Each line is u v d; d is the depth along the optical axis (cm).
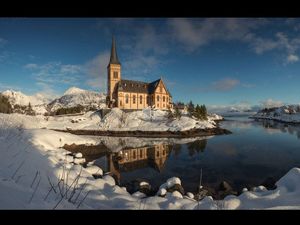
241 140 3659
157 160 2189
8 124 2173
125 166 1942
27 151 965
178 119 5541
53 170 818
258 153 2495
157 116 6228
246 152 2566
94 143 3042
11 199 405
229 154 2464
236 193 1114
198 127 5016
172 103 8400
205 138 4081
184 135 4525
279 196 646
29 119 5097
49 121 5784
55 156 1295
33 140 1805
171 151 2722
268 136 4197
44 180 668
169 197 710
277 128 6097
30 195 470
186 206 577
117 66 7188
